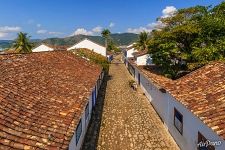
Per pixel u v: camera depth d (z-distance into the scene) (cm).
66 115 953
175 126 1457
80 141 1388
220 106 941
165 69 2545
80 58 2764
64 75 1622
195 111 989
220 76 1269
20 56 1603
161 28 2564
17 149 646
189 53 2341
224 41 2186
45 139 733
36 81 1240
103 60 3503
